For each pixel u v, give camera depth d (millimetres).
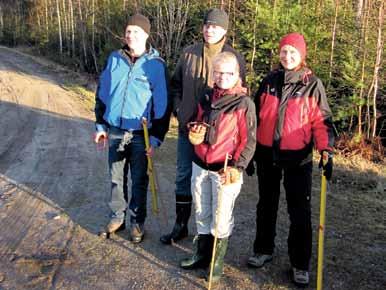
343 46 11156
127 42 4375
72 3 34406
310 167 3805
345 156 9305
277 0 12156
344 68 10758
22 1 51938
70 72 27234
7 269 4145
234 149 3672
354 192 6648
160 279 3971
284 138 3738
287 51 3662
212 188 3766
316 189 6547
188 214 4637
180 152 4477
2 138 10055
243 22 13367
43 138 10117
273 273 4055
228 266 4168
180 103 4406
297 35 3674
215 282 3900
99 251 4477
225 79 3604
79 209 5594
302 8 11734
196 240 4477
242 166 3605
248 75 12031
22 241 4715
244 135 3627
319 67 11047
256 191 6301
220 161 3666
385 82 10578
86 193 6195
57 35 37719
